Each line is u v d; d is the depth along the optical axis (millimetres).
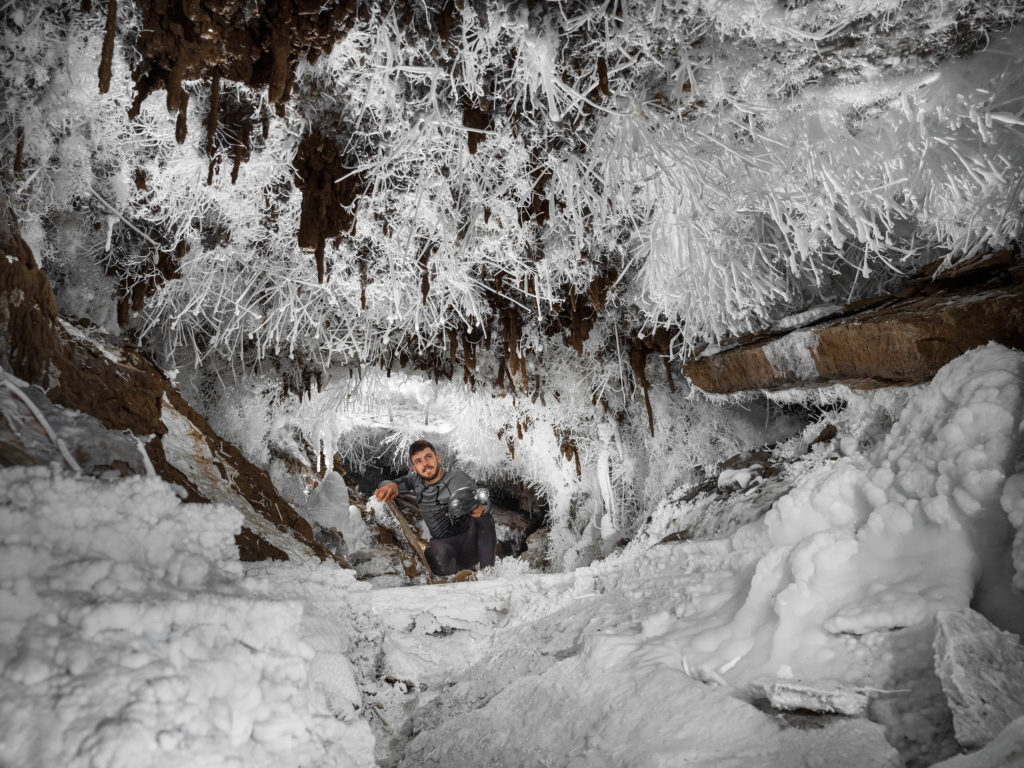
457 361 6195
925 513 2180
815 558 2312
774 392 4062
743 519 3668
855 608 2064
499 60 2658
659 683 2168
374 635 3211
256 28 2336
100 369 3020
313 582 2975
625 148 2871
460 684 3041
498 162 3277
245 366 6188
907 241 3541
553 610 3631
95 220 3867
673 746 1870
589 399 6496
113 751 1255
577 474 7309
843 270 3990
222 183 3477
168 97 2383
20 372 2520
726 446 5812
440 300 4348
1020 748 1381
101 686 1373
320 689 2150
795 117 2855
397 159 3205
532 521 9023
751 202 3111
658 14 2260
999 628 1854
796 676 2002
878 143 2891
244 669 1677
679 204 3145
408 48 2592
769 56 2596
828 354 3473
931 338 2947
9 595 1453
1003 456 2080
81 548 1771
